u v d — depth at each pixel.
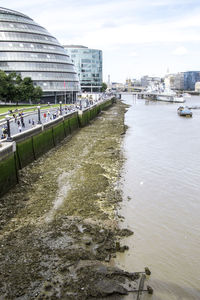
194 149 63.28
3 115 74.00
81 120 95.12
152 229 28.75
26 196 35.56
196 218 31.36
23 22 142.38
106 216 30.58
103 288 20.06
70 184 39.81
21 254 23.55
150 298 19.83
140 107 192.25
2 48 133.50
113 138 75.19
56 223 28.70
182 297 20.12
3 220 29.38
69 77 154.12
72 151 60.16
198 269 23.11
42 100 139.50
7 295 19.16
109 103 192.25
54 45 150.62
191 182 42.25
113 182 41.22
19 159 45.41
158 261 23.81
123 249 24.86
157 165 50.53
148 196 36.84
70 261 22.69
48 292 19.52
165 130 89.94
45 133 59.31
